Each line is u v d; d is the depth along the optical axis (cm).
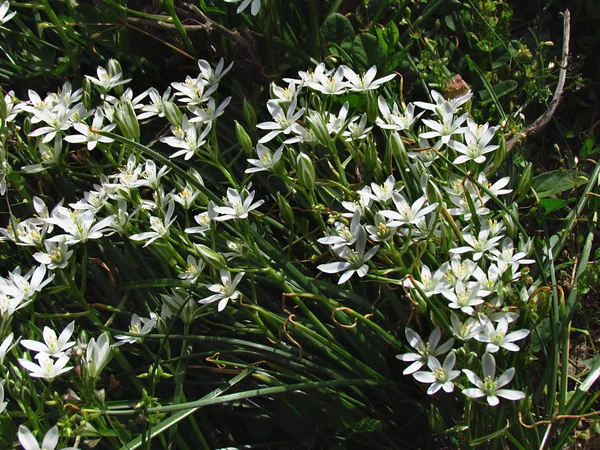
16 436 74
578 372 84
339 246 75
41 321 85
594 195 85
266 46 95
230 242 80
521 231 78
